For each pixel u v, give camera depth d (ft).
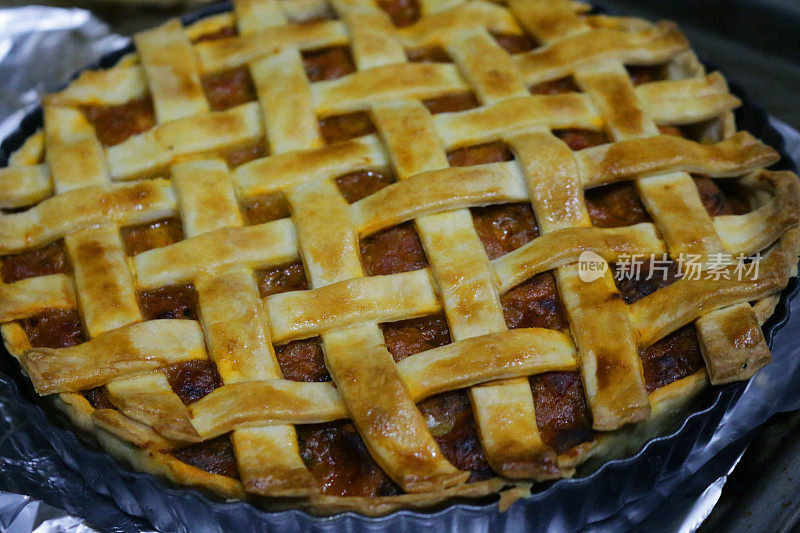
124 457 1.42
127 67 1.72
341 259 1.47
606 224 1.54
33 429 1.63
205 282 1.47
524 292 1.48
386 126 1.57
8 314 1.47
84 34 2.18
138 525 1.54
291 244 1.50
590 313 1.43
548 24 1.72
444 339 1.46
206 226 1.51
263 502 1.38
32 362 1.42
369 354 1.42
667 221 1.51
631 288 1.48
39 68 2.14
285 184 1.54
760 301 1.48
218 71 1.69
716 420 1.50
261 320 1.44
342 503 1.36
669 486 1.56
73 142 1.60
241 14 1.76
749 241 1.52
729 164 1.57
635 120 1.59
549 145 1.54
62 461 1.60
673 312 1.44
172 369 1.44
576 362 1.43
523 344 1.42
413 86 1.62
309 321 1.44
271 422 1.39
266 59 1.67
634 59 1.68
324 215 1.50
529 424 1.39
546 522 1.46
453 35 1.71
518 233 1.52
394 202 1.50
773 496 1.54
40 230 1.53
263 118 1.60
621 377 1.40
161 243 1.54
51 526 1.54
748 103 1.73
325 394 1.41
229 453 1.42
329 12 1.79
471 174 1.52
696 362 1.46
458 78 1.65
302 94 1.61
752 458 1.59
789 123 2.05
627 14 2.20
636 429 1.42
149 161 1.58
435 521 1.38
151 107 1.67
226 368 1.42
